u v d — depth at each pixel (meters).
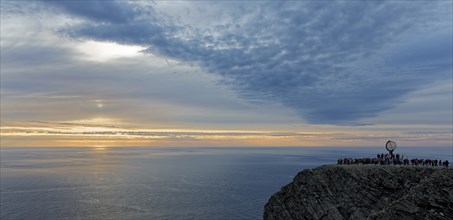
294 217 60.25
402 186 52.34
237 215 162.88
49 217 158.62
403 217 45.06
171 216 160.12
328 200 56.66
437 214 43.19
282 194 65.38
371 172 56.19
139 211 170.00
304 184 61.84
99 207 178.50
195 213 166.38
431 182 47.09
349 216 52.97
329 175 59.59
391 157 65.19
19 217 159.25
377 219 46.84
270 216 65.38
